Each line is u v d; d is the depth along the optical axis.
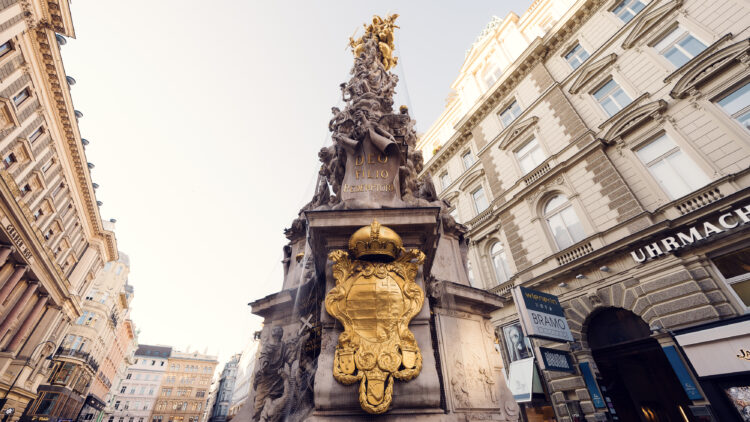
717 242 8.30
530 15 19.14
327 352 3.18
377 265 3.54
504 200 15.66
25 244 20.45
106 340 45.34
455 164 21.16
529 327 9.34
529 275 12.89
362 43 7.41
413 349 3.13
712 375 7.37
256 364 4.39
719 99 9.63
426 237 3.85
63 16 18.08
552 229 13.19
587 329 10.62
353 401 2.89
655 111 10.76
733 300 7.91
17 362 23.45
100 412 49.75
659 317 8.77
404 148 4.57
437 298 4.07
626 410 10.38
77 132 24.33
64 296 27.44
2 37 16.23
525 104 16.48
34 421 30.41
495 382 4.07
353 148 4.33
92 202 29.84
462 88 23.55
